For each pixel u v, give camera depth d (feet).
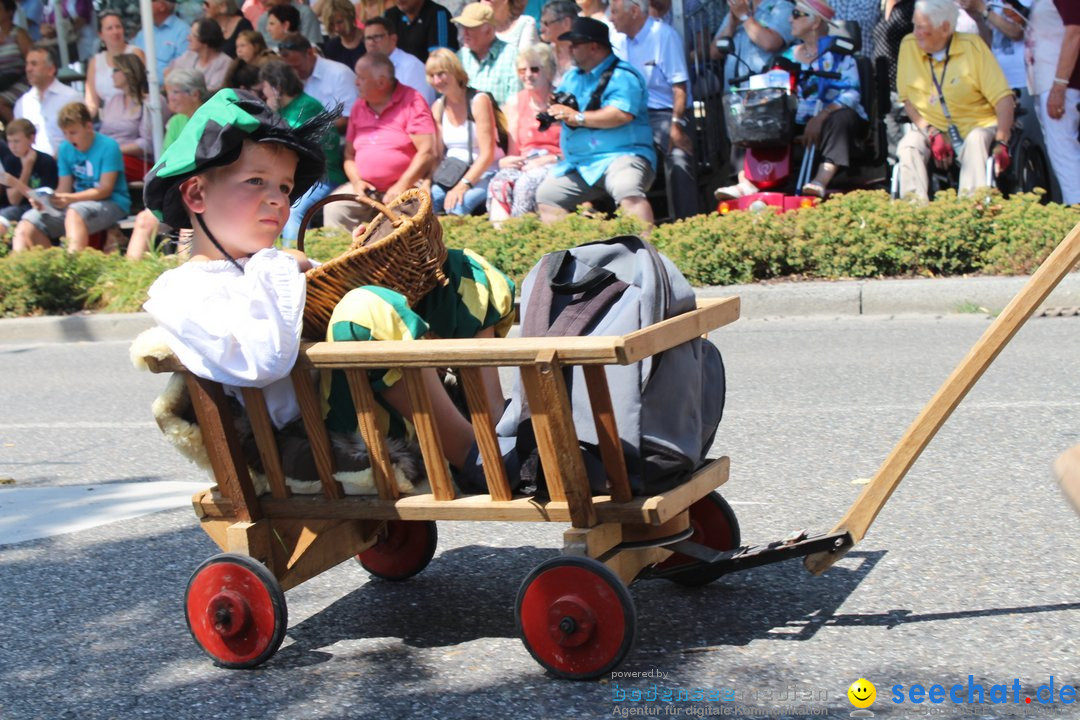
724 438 25.49
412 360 14.01
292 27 52.34
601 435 13.94
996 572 17.08
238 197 15.07
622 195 44.27
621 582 13.80
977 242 40.14
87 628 17.07
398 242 14.97
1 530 21.91
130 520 22.08
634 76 44.24
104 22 56.95
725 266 41.63
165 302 14.40
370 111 46.96
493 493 14.53
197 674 15.21
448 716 13.58
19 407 34.24
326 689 14.53
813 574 16.07
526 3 50.85
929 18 42.93
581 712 13.50
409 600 17.33
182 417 15.43
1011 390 27.99
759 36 45.52
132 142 55.83
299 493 15.42
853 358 32.89
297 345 14.35
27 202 54.70
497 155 48.42
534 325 14.88
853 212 41.55
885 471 14.79
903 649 14.79
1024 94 47.55
